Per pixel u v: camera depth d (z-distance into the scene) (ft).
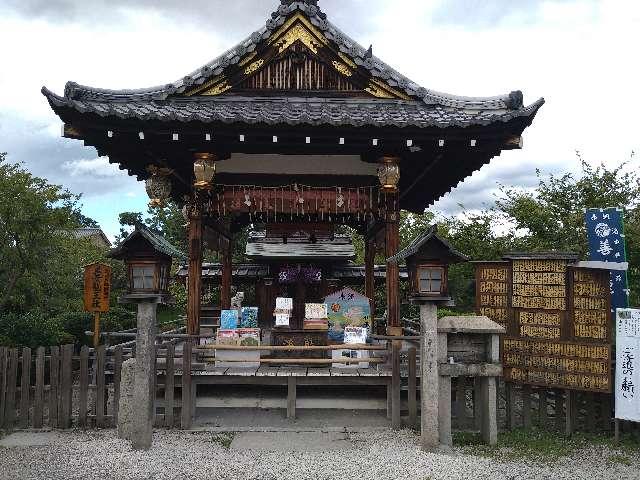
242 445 19.85
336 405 23.45
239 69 25.64
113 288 63.46
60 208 40.68
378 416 23.17
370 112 24.02
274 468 17.60
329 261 36.68
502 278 23.47
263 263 39.91
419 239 18.99
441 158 26.37
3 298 39.09
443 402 19.88
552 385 21.74
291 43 25.70
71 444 19.76
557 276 22.16
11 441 20.34
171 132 22.12
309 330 25.44
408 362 22.07
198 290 25.39
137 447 19.11
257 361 22.47
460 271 53.21
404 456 18.47
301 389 24.16
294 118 21.48
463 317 21.34
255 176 27.12
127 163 27.94
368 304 26.17
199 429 21.66
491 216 54.03
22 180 38.60
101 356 22.34
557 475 17.39
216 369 23.16
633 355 20.42
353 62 25.59
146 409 19.25
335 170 27.14
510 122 21.52
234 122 21.43
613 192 45.68
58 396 22.34
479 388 21.33
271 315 37.55
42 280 43.19
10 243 38.78
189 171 29.14
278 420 22.76
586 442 20.81
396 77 25.70
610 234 23.94
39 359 22.48
